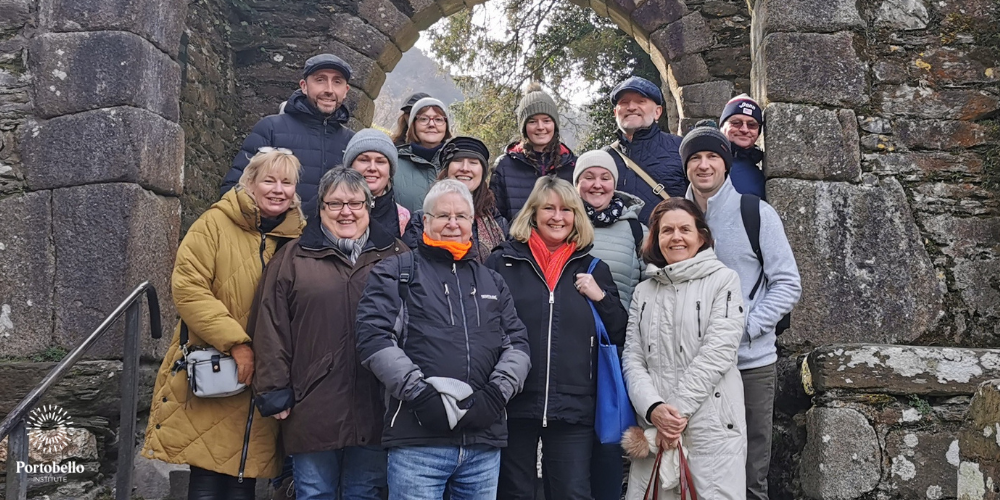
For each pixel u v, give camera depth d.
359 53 7.00
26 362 3.62
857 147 3.52
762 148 3.86
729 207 3.07
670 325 2.74
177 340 2.91
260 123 3.89
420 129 3.79
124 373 3.12
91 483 3.58
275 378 2.67
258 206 2.92
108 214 3.75
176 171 4.14
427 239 2.70
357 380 2.72
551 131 3.68
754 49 3.90
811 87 3.56
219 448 2.77
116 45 3.84
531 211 2.95
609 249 3.12
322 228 2.87
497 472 2.65
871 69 3.60
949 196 3.49
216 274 2.85
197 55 6.06
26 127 3.85
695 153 3.09
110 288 3.71
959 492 2.32
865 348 3.08
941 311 3.41
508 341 2.67
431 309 2.58
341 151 3.97
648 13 6.96
